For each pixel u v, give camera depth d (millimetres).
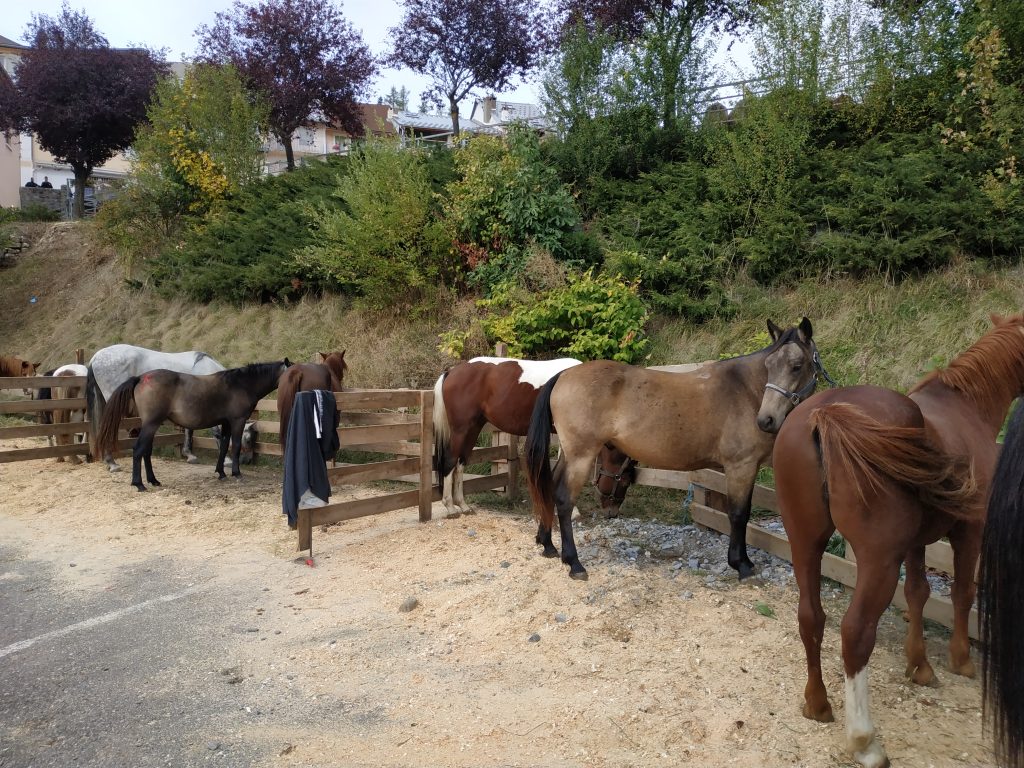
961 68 9828
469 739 3242
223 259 15102
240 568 5680
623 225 11094
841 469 2873
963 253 8406
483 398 6812
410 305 11859
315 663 4031
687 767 2980
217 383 8688
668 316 9820
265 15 19797
